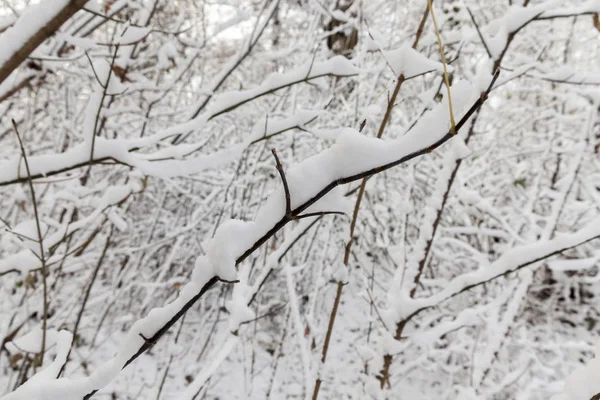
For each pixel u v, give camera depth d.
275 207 0.53
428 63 1.02
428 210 1.48
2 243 1.87
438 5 2.98
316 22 2.69
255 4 2.36
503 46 1.29
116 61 1.89
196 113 2.12
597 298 3.70
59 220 2.67
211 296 4.04
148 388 2.83
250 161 3.32
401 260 1.66
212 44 3.10
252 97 1.50
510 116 4.22
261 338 3.55
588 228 1.07
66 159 1.16
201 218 3.07
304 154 3.39
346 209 0.55
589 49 3.74
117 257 3.53
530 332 3.52
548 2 1.23
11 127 2.82
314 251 3.62
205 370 1.22
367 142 0.49
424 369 3.06
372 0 3.14
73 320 2.78
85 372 2.60
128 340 0.59
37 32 0.77
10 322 2.03
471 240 3.69
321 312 3.71
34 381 0.62
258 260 2.62
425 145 0.48
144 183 1.78
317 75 1.52
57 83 2.75
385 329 1.56
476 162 3.46
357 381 3.07
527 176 3.76
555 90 3.48
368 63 2.93
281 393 3.02
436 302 1.33
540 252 1.11
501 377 2.73
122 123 2.45
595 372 0.53
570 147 2.79
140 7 1.83
